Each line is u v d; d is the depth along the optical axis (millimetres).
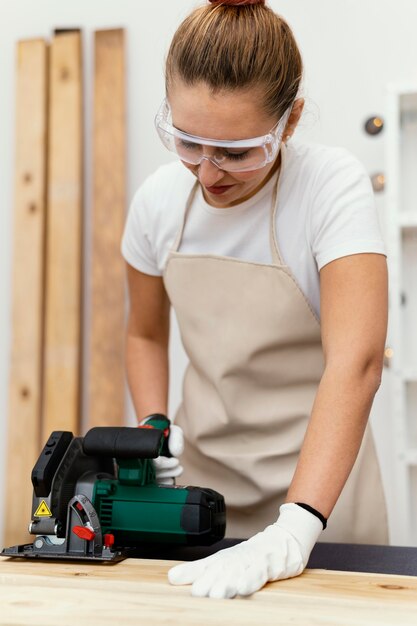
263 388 1712
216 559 1161
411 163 3076
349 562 1344
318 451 1275
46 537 1337
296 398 1710
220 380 1689
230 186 1409
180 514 1327
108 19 3398
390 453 3000
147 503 1344
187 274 1684
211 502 1359
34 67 3402
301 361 1682
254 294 1634
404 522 2729
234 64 1258
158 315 1899
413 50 3100
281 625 952
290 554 1175
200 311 1689
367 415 1328
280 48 1326
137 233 1775
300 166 1570
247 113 1280
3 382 3406
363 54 3135
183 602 1041
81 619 983
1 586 1132
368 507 1701
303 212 1558
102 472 1498
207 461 1793
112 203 3264
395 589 1099
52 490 1322
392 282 2812
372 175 2988
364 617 977
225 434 1747
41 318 3340
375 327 1373
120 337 3223
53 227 3316
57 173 3334
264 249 1626
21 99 3396
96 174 3283
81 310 3342
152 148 3318
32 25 3480
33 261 3340
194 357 1732
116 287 3240
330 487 1253
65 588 1113
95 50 3326
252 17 1316
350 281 1405
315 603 1056
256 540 1198
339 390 1311
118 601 1050
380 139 3096
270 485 1698
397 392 2773
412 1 3111
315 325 1641
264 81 1282
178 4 3330
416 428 3021
